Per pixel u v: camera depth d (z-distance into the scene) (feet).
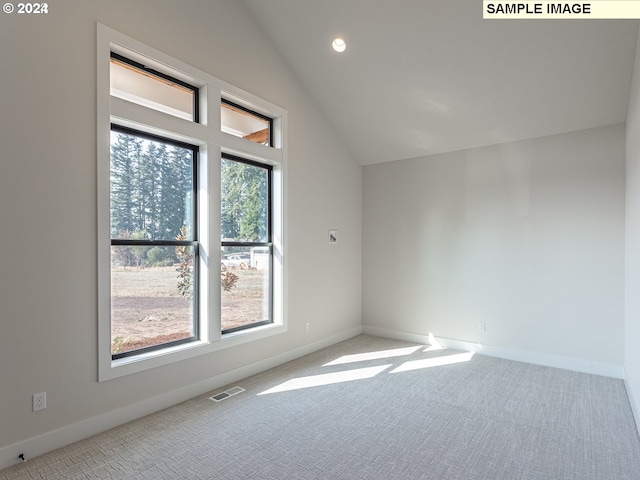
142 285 9.76
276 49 13.26
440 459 7.50
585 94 11.39
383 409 9.74
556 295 13.01
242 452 7.74
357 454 7.68
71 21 8.02
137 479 6.88
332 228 16.07
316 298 15.19
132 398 9.12
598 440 8.17
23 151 7.32
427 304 16.06
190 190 10.91
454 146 15.07
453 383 11.53
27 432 7.41
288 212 13.74
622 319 11.84
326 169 15.70
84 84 8.21
